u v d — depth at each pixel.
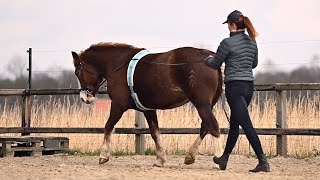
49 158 13.44
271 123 14.25
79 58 12.08
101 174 9.17
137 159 13.05
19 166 10.75
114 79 11.30
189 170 10.18
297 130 13.02
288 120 14.27
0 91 14.66
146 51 11.18
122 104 11.20
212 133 10.26
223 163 10.20
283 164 12.01
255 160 12.78
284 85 13.23
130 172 9.59
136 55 11.09
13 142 14.04
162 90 10.60
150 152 14.32
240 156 13.46
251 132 9.87
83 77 12.08
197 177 8.84
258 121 14.31
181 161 12.68
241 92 9.87
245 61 9.90
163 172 9.64
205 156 13.58
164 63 10.56
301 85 13.11
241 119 9.84
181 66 10.34
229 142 10.15
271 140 14.04
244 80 9.85
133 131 14.03
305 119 14.17
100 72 11.85
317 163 12.13
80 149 15.28
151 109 11.12
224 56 9.84
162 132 13.73
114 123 11.29
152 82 10.68
